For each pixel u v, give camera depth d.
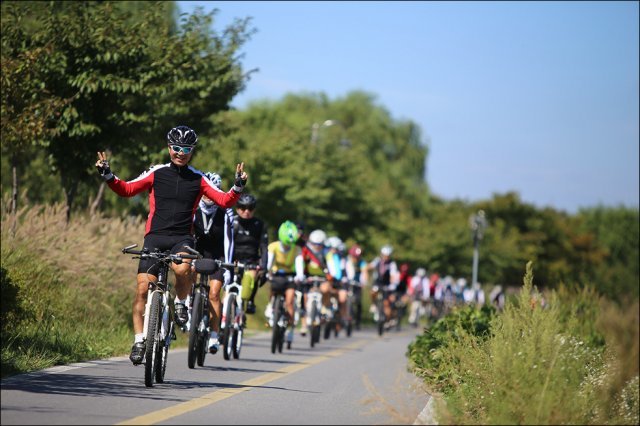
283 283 39.88
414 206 160.88
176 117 49.53
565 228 196.12
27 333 29.73
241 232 34.22
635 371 19.91
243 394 23.19
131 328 39.44
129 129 46.19
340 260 58.19
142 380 24.36
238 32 49.47
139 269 22.97
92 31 44.31
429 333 33.59
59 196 58.91
